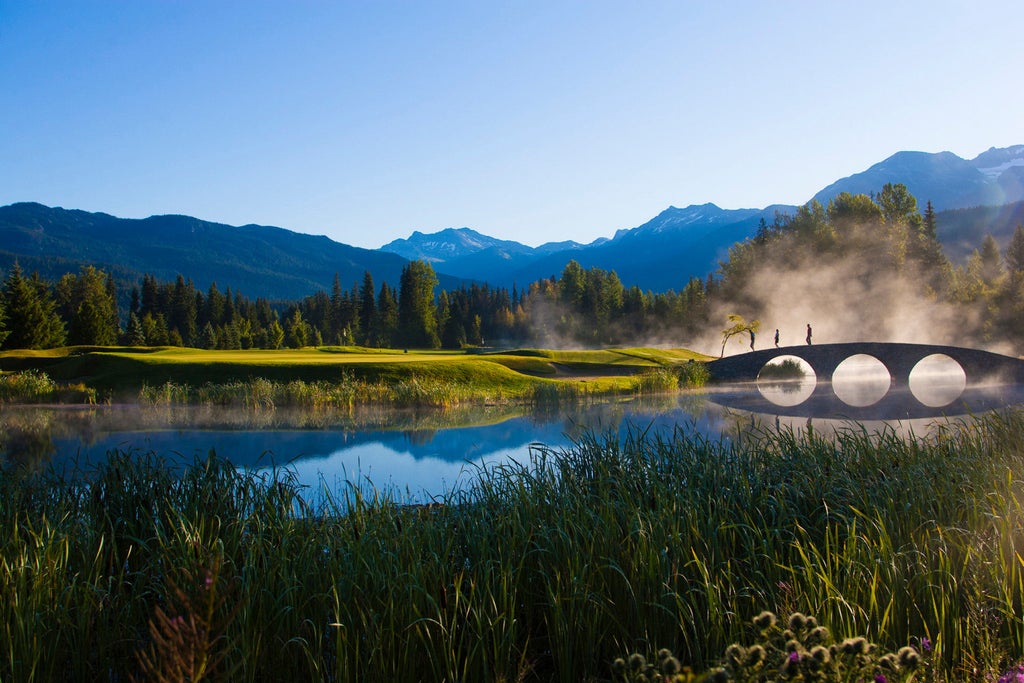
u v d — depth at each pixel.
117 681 6.36
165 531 8.50
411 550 7.14
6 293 71.56
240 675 5.65
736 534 7.68
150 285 115.44
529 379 37.03
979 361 40.31
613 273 121.50
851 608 5.95
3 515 8.44
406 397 30.94
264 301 143.00
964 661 5.90
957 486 8.49
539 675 6.60
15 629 6.04
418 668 6.27
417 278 106.94
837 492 8.88
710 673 3.84
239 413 28.56
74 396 32.09
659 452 10.77
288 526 7.59
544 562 7.21
